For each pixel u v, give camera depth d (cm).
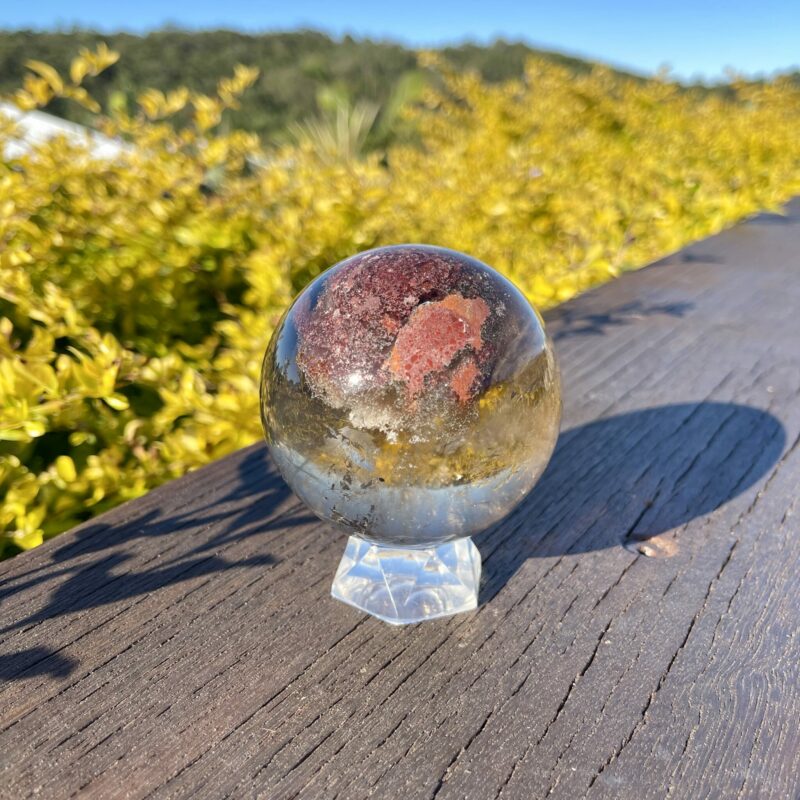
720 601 18
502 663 16
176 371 29
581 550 19
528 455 15
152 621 17
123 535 19
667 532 20
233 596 17
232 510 21
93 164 42
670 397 28
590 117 89
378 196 45
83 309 35
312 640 16
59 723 14
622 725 14
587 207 53
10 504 23
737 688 15
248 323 33
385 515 15
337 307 14
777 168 82
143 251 38
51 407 23
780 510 21
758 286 43
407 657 16
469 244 48
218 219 43
